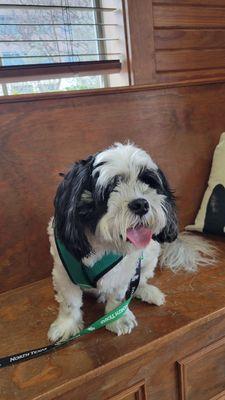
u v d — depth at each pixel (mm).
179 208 1627
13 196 1263
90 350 979
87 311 1155
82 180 879
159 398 1067
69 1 1443
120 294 1085
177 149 1584
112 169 863
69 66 1422
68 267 971
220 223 1533
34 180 1289
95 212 866
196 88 1587
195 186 1664
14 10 1356
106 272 988
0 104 1195
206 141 1659
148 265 1186
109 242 905
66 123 1312
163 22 1501
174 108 1541
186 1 1536
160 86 1482
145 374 1015
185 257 1382
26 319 1146
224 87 1665
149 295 1168
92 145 1374
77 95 1312
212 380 1175
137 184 888
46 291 1293
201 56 1637
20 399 850
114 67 1511
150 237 927
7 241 1280
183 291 1226
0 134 1211
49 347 981
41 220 1326
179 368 1073
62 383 882
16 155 1246
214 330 1130
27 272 1337
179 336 1043
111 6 1484
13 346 1027
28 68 1349
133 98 1433
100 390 949
